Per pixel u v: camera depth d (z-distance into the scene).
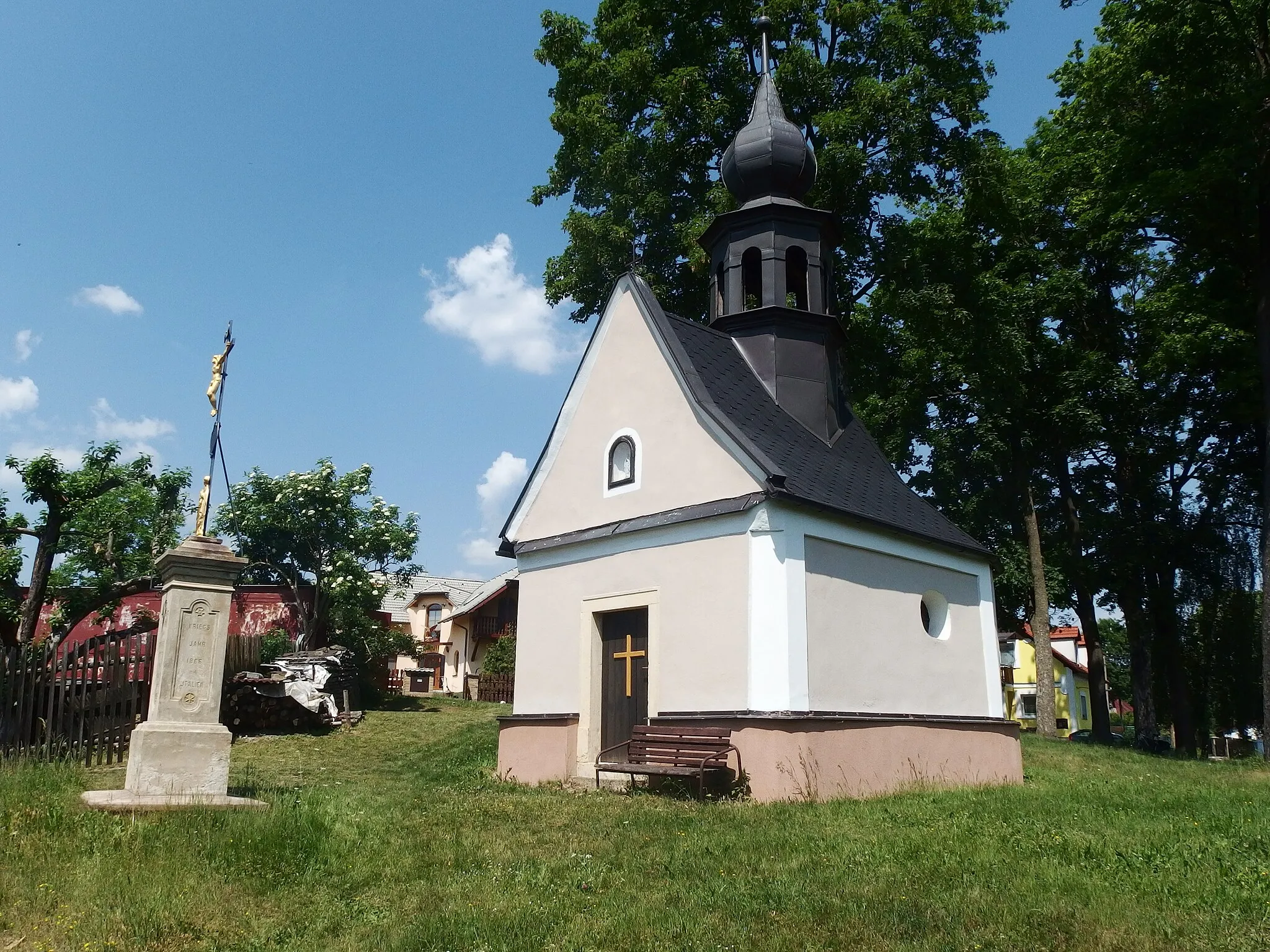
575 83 25.23
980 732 15.03
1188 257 26.95
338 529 32.00
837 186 23.34
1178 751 29.64
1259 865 7.09
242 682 22.78
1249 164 21.86
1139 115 23.66
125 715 16.03
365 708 28.19
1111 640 69.38
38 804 8.59
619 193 24.02
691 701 13.05
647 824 9.37
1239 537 30.92
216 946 5.96
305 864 7.65
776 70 24.12
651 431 14.66
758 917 6.16
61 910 6.26
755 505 12.80
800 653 12.37
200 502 10.27
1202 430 30.20
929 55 23.95
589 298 25.38
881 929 5.84
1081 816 9.48
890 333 26.80
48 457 19.52
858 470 15.98
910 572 14.80
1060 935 5.65
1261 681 32.25
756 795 11.73
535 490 16.58
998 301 25.67
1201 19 21.95
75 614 21.66
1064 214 29.67
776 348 16.36
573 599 15.18
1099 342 30.38
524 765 15.11
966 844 8.02
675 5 25.05
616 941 5.80
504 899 6.75
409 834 8.72
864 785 12.70
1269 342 22.88
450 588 56.25
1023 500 28.67
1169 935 5.61
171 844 7.67
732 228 17.41
